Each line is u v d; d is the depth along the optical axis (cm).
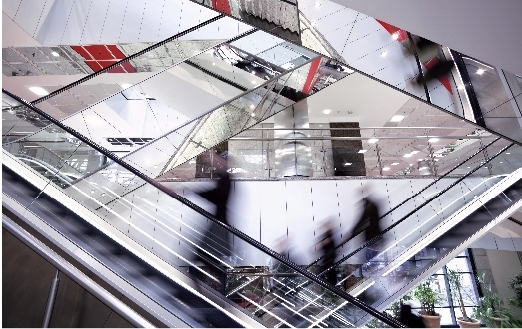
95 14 714
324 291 421
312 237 636
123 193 588
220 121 748
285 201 656
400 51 270
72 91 902
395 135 1172
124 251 268
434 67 276
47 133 546
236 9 330
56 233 242
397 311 893
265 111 764
